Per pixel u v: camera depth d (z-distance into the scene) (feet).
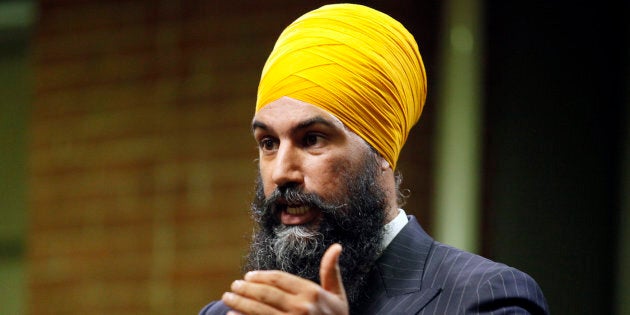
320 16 20.42
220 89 39.55
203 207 39.29
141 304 39.70
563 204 35.60
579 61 36.17
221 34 39.73
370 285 19.33
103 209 40.98
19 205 49.37
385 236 19.97
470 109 36.01
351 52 19.94
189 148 39.81
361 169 19.69
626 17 36.04
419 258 19.43
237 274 38.42
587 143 35.81
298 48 19.98
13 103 49.47
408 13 36.45
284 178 19.22
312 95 19.58
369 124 19.84
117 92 41.32
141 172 40.50
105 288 40.47
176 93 40.24
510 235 35.55
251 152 38.78
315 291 15.64
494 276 18.16
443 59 36.45
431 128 36.14
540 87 36.19
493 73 36.29
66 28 42.55
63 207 41.68
